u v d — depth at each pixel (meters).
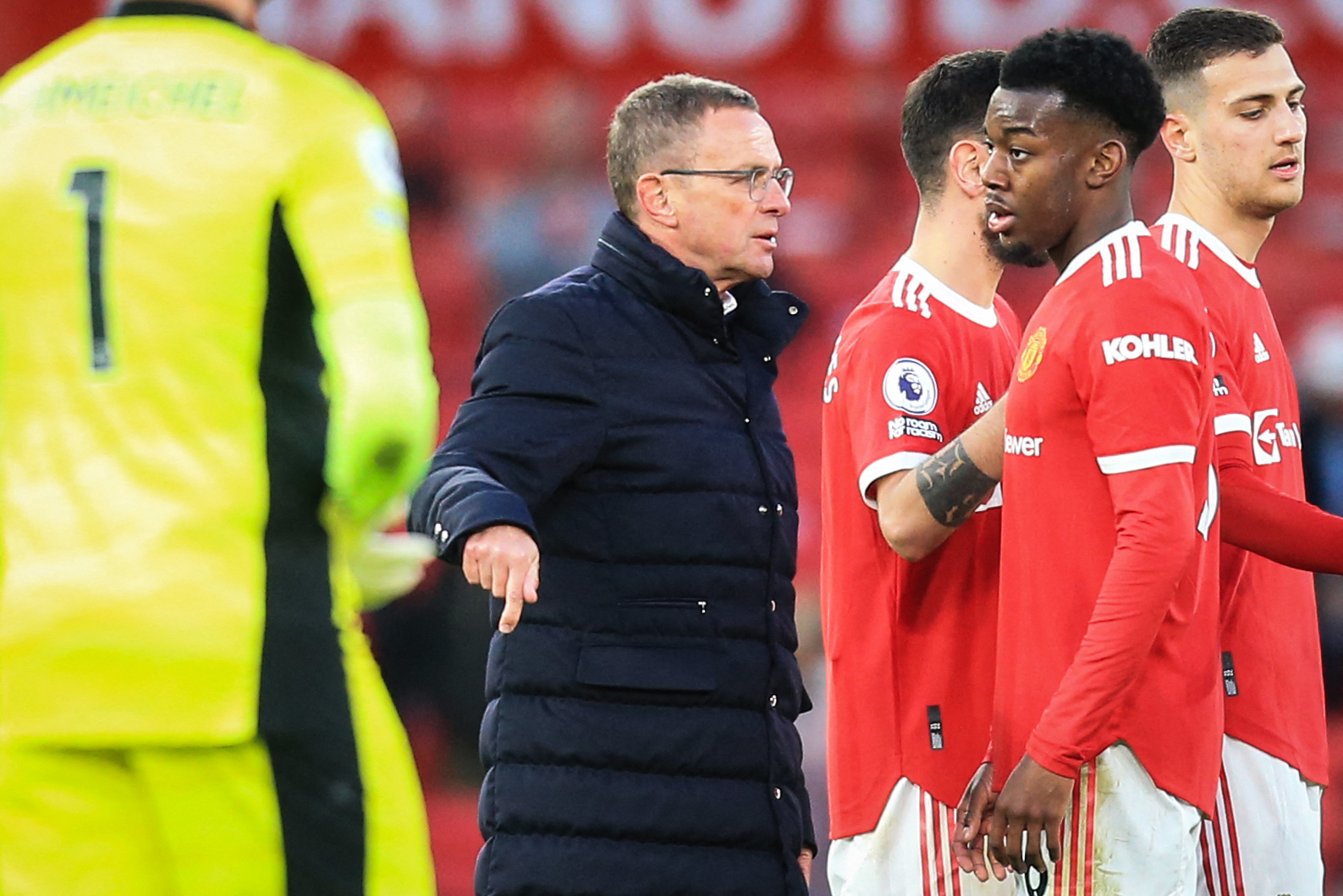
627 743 11.38
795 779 11.80
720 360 11.91
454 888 27.36
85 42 8.44
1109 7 37.81
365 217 8.08
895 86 40.03
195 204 8.02
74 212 8.08
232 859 7.99
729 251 12.01
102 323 8.01
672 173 11.93
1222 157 12.74
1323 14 38.88
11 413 8.20
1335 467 32.41
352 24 39.84
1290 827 12.34
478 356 11.91
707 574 11.54
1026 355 10.58
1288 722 12.40
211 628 7.82
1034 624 10.47
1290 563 11.73
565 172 39.28
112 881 8.15
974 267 12.02
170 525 7.85
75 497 7.93
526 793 11.43
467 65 40.00
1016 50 10.66
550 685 11.48
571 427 11.38
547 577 11.59
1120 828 10.28
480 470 10.98
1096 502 10.30
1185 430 9.98
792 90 40.31
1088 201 10.48
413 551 8.96
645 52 40.03
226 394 8.02
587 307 11.69
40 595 7.85
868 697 11.77
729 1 39.97
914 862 11.54
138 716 7.79
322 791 8.02
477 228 39.06
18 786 8.09
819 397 37.69
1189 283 10.43
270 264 8.11
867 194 40.41
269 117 8.17
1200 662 10.50
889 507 11.26
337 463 7.73
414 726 28.12
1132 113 10.42
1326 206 40.38
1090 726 9.85
